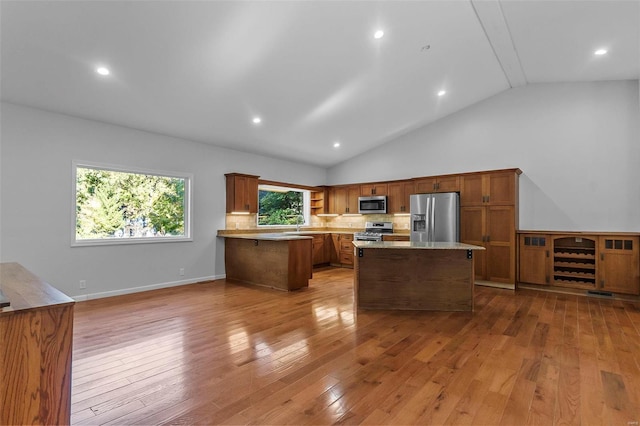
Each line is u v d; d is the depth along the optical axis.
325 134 6.11
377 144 7.06
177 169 5.25
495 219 5.20
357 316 3.68
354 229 7.63
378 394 2.05
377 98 5.07
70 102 3.84
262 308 3.98
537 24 3.61
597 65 4.44
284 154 6.74
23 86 3.43
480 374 2.31
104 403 1.94
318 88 4.42
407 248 3.70
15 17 2.51
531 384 2.18
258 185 6.62
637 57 4.09
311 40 3.42
